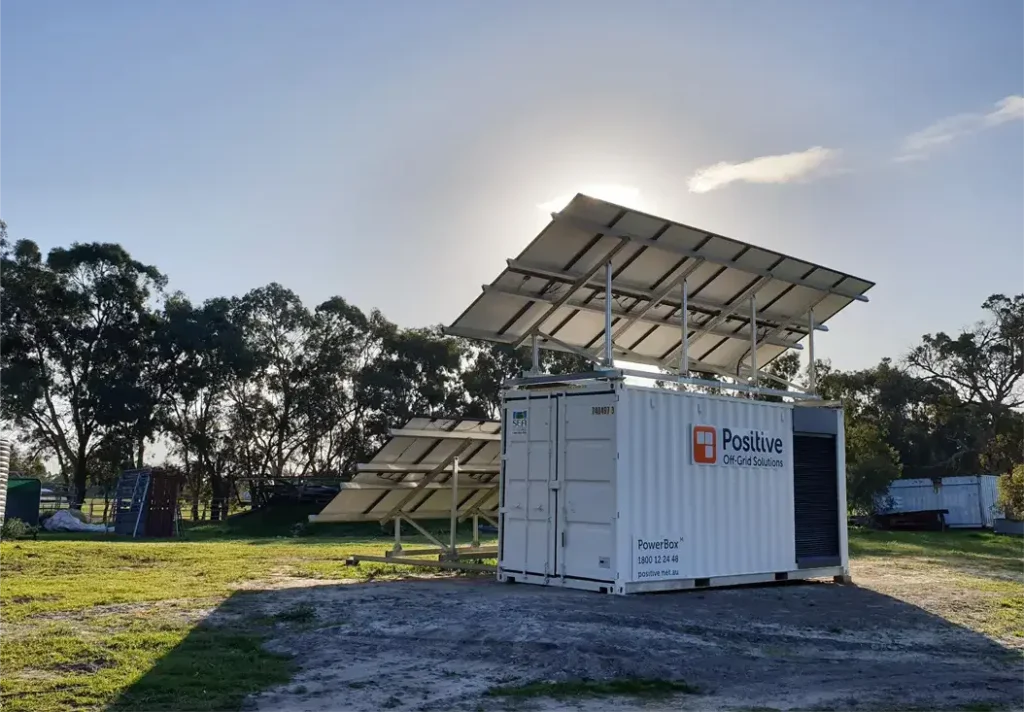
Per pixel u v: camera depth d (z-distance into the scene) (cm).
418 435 1406
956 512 4506
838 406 1620
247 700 702
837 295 1661
